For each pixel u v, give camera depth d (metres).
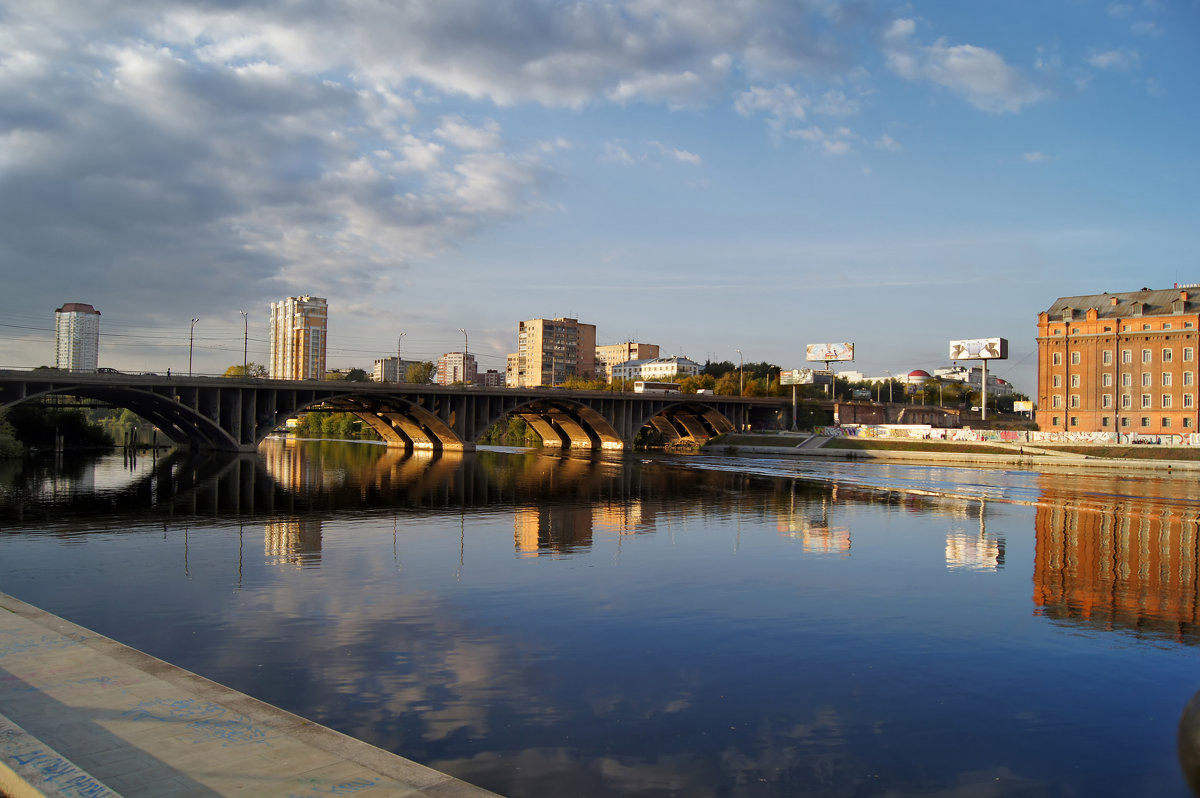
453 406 121.50
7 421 89.31
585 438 156.50
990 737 14.54
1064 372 118.00
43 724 11.05
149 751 10.23
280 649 18.72
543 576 27.56
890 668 18.22
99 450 108.25
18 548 31.78
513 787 12.31
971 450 114.00
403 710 15.22
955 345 151.75
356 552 31.73
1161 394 109.75
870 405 166.12
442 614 22.22
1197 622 22.39
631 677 17.39
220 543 33.38
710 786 12.48
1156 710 15.90
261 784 9.32
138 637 19.48
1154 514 47.84
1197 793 12.20
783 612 23.08
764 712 15.55
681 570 29.03
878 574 28.77
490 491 59.72
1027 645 20.09
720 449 143.00
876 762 13.46
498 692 16.30
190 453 100.69
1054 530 40.62
